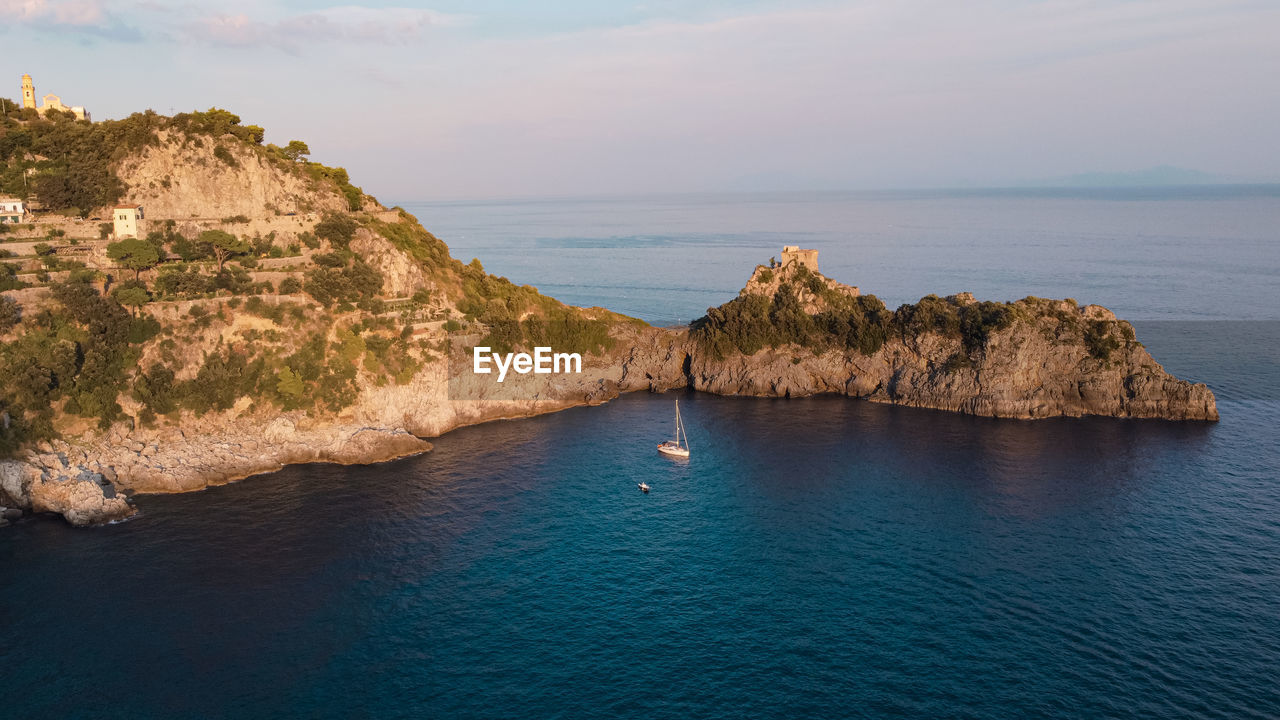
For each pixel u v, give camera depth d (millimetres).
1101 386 143500
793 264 175750
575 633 76125
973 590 82812
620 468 118875
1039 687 67500
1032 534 95125
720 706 65812
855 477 114250
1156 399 141500
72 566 86125
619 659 72062
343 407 126125
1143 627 75875
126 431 112375
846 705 65688
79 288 114250
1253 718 63469
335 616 77875
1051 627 76000
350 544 92688
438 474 115250
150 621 76312
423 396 133375
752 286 174750
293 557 89250
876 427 138375
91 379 111688
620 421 143375
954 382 148625
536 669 70625
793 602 81188
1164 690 66875
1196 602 80000
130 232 134750
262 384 122562
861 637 75000
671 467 119312
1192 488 108000
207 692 66625
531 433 135750
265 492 107188
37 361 107500
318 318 130875
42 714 63656
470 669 70438
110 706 64750
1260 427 134125
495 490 109750
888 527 97688
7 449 101625
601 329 168375
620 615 79188
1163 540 93062
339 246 147250
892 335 160125
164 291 126000
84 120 161375
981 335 148875
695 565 89000
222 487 108438
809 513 102250
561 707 65750
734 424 141250
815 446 128250
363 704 65688
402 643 74000
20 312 110188
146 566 86438
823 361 163625
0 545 90625
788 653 72812
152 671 69125
